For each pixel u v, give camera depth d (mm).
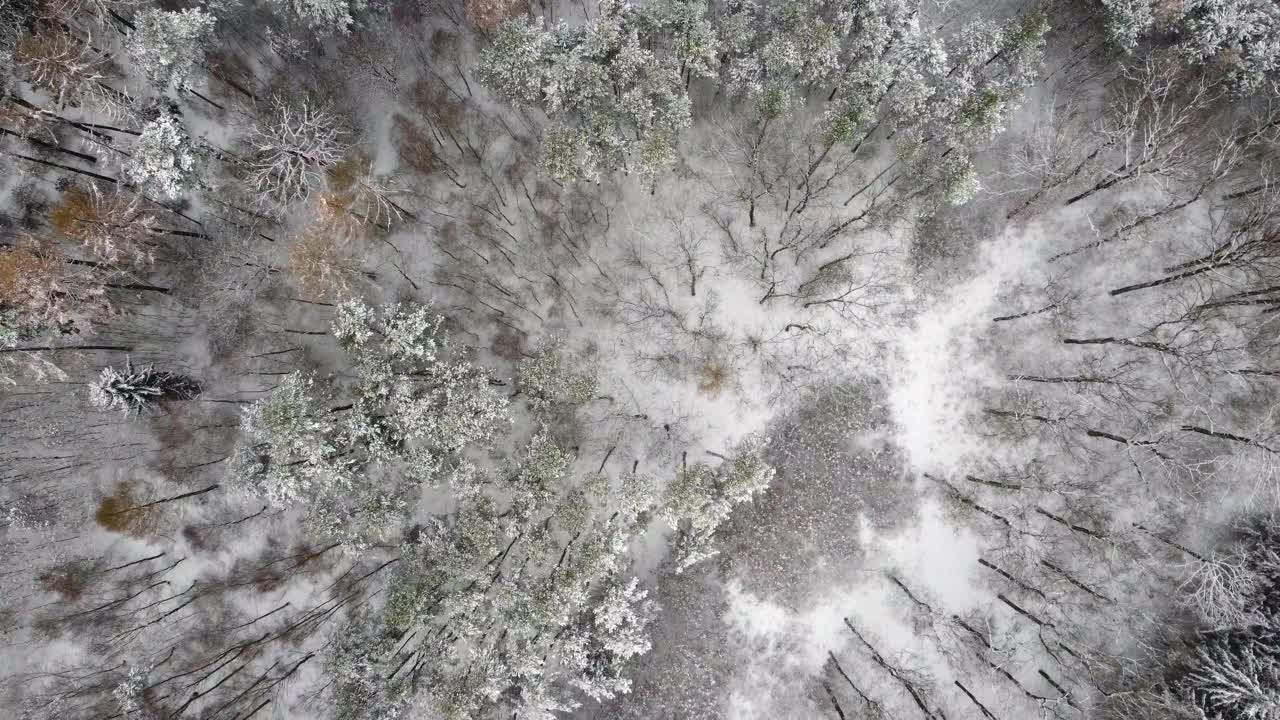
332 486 30781
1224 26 28719
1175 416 32750
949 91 30406
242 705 33125
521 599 29000
